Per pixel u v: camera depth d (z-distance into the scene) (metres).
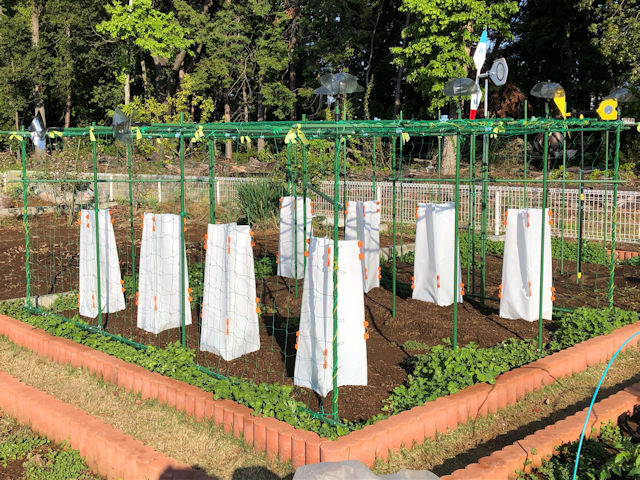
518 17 33.34
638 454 4.34
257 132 6.09
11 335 7.51
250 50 33.22
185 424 5.16
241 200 16.30
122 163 20.83
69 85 37.75
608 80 30.28
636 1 24.73
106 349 6.57
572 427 4.93
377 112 35.94
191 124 6.27
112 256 8.10
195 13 31.17
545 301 7.68
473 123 6.33
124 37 27.64
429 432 4.86
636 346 7.09
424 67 23.44
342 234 14.58
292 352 6.49
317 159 16.38
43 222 16.97
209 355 6.39
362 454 4.36
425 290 8.56
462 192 16.52
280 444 4.50
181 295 6.86
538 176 19.42
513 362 6.14
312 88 34.28
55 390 6.06
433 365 5.67
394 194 7.83
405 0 22.38
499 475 4.26
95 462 4.86
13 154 25.72
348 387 5.55
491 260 11.97
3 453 5.10
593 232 14.24
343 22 32.31
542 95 7.02
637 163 24.69
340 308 5.43
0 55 35.84
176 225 7.19
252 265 6.41
